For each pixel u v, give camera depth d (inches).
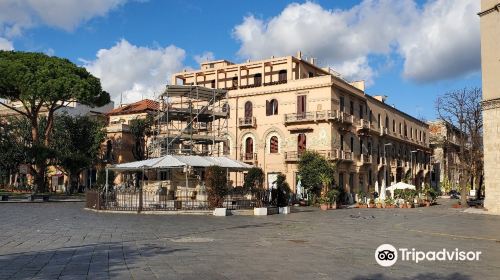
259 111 2003.0
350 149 1978.3
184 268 393.1
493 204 1269.7
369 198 1766.7
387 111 2440.9
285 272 381.7
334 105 1855.3
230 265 409.4
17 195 1806.1
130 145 2352.4
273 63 2128.4
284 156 1881.2
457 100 1803.6
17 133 2086.6
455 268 414.6
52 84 1679.4
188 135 1526.8
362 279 360.8
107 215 1009.5
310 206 1626.5
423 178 2960.1
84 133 2066.9
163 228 744.3
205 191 1189.7
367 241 603.8
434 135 3312.0
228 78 2304.4
